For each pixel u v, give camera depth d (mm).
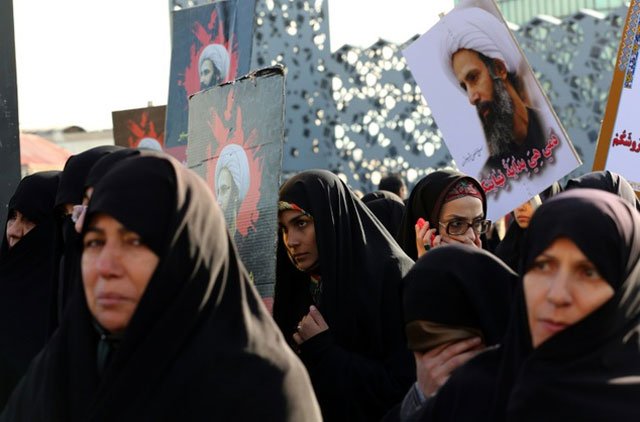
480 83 4555
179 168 2574
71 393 2586
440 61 4629
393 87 14094
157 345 2463
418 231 4090
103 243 2539
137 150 3186
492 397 2441
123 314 2502
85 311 2611
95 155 3771
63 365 2623
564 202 2389
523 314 2424
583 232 2326
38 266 4320
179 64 5109
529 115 4453
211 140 3934
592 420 2246
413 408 2887
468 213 4090
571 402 2270
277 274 4145
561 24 13875
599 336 2320
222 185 3828
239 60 4809
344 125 14266
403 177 14094
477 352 2783
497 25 4504
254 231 3607
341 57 14227
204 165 3961
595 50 13727
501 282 2826
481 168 4566
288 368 2580
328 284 3811
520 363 2400
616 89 4656
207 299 2545
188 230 2512
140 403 2455
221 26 4926
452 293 2801
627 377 2311
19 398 2707
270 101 3623
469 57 4566
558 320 2324
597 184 4391
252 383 2500
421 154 14016
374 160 14172
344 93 14273
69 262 3586
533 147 4445
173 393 2463
